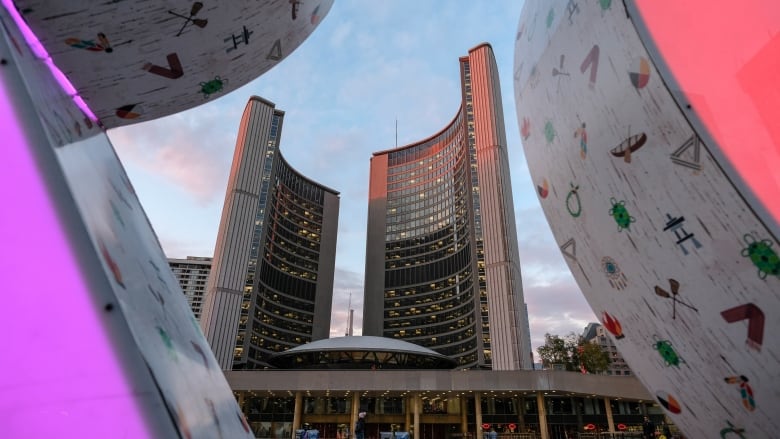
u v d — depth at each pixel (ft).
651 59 6.68
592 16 7.79
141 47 7.78
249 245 259.60
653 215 7.02
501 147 252.42
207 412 4.34
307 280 408.87
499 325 211.41
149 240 5.76
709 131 6.18
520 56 10.94
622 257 7.81
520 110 10.86
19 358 3.10
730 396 6.91
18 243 3.32
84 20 6.91
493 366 204.54
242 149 279.08
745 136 5.98
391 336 400.67
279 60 10.50
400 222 446.19
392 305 414.62
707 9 6.39
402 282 419.54
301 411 160.97
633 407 148.46
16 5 6.29
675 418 8.18
